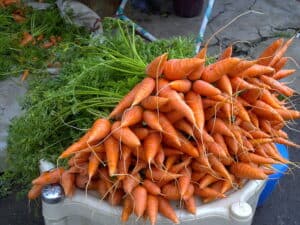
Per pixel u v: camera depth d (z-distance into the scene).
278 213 1.54
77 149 0.95
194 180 1.05
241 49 2.42
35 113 1.12
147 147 0.95
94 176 1.03
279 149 1.42
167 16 2.70
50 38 1.92
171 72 0.95
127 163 0.97
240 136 1.02
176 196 1.00
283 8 2.83
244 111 1.01
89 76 1.14
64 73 1.25
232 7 2.82
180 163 1.01
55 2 2.10
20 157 1.16
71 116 1.13
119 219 1.03
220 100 0.96
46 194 1.02
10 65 1.80
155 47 1.28
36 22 2.01
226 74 1.00
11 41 1.90
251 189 1.10
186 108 0.92
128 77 1.16
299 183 1.67
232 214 1.03
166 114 0.97
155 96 0.94
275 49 1.11
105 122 0.96
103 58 1.27
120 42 1.29
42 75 1.45
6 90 1.70
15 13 2.08
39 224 1.46
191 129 0.96
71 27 1.91
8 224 1.46
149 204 0.99
